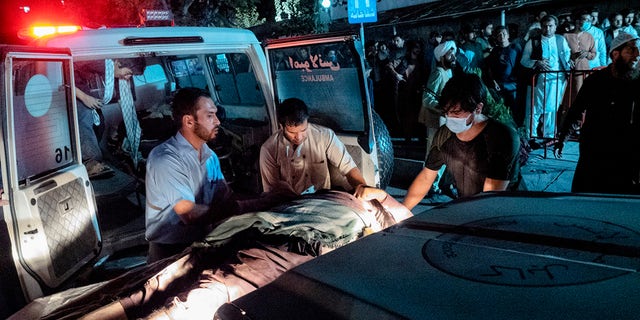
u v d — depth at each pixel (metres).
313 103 3.62
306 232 1.68
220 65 5.14
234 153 4.67
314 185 3.21
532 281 0.75
